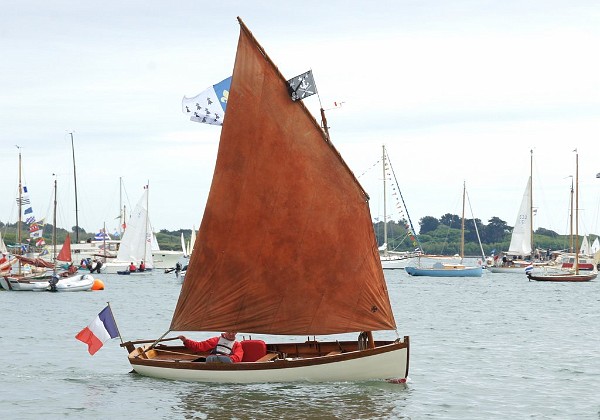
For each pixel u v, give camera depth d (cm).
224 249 2948
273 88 2891
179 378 2925
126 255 14688
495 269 15100
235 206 2939
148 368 2995
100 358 3641
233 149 2938
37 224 11262
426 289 10388
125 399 2669
